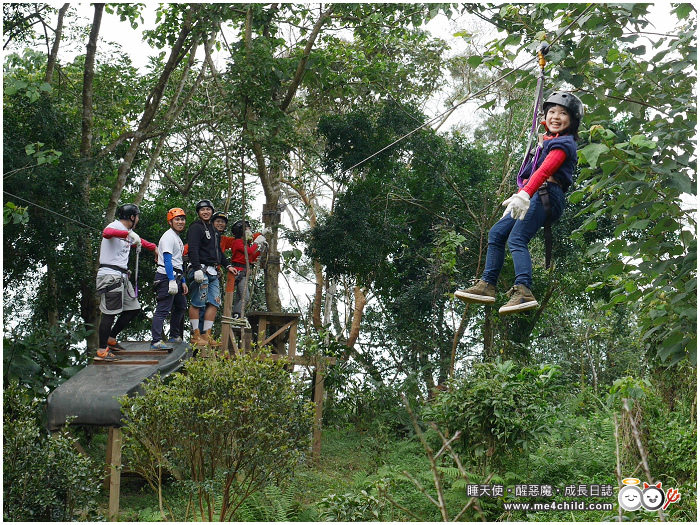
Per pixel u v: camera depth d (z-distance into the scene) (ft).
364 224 47.44
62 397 26.37
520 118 47.55
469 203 49.90
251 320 38.65
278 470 23.58
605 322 59.11
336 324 66.80
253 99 43.14
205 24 42.11
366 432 41.91
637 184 16.65
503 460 27.78
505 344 47.75
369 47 50.85
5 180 37.24
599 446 30.71
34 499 21.70
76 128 45.34
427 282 50.31
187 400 22.41
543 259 47.98
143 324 51.93
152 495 29.27
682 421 27.99
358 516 23.16
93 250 42.34
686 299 18.10
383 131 49.14
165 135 46.93
